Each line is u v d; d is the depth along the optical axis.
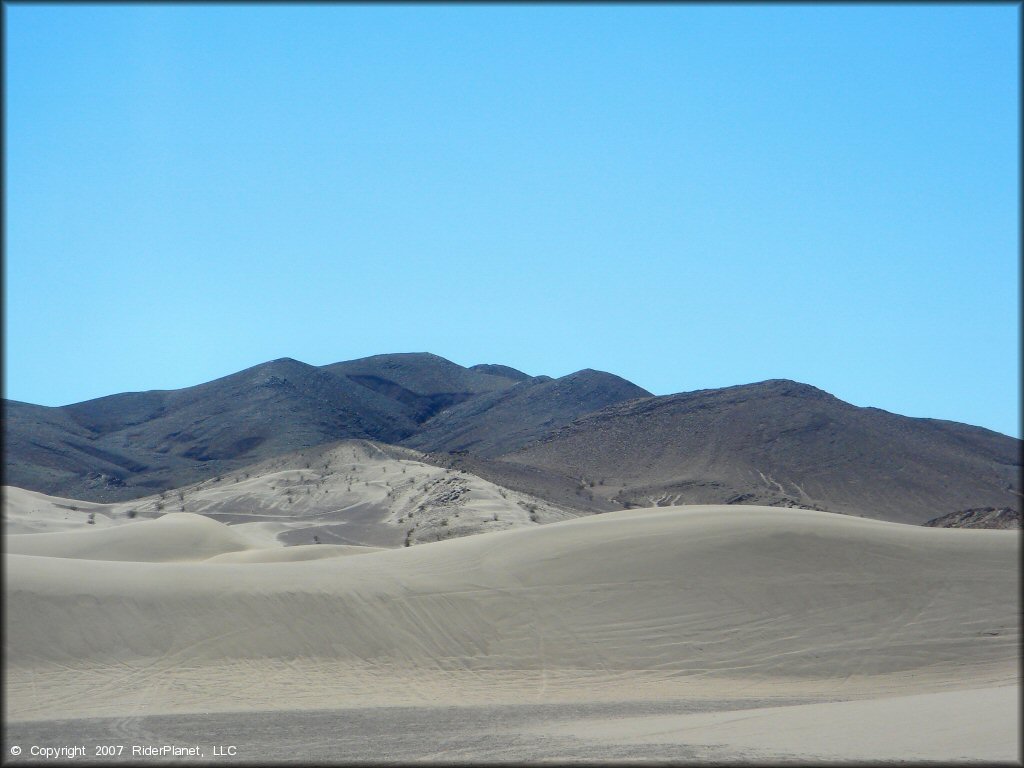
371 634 45.38
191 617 44.25
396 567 54.41
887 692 41.69
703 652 46.03
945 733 28.58
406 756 27.06
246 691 38.28
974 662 44.97
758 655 45.81
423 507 137.62
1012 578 52.31
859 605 49.88
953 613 49.09
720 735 29.34
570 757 26.31
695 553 54.56
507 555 55.81
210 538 86.94
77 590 44.22
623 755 26.45
